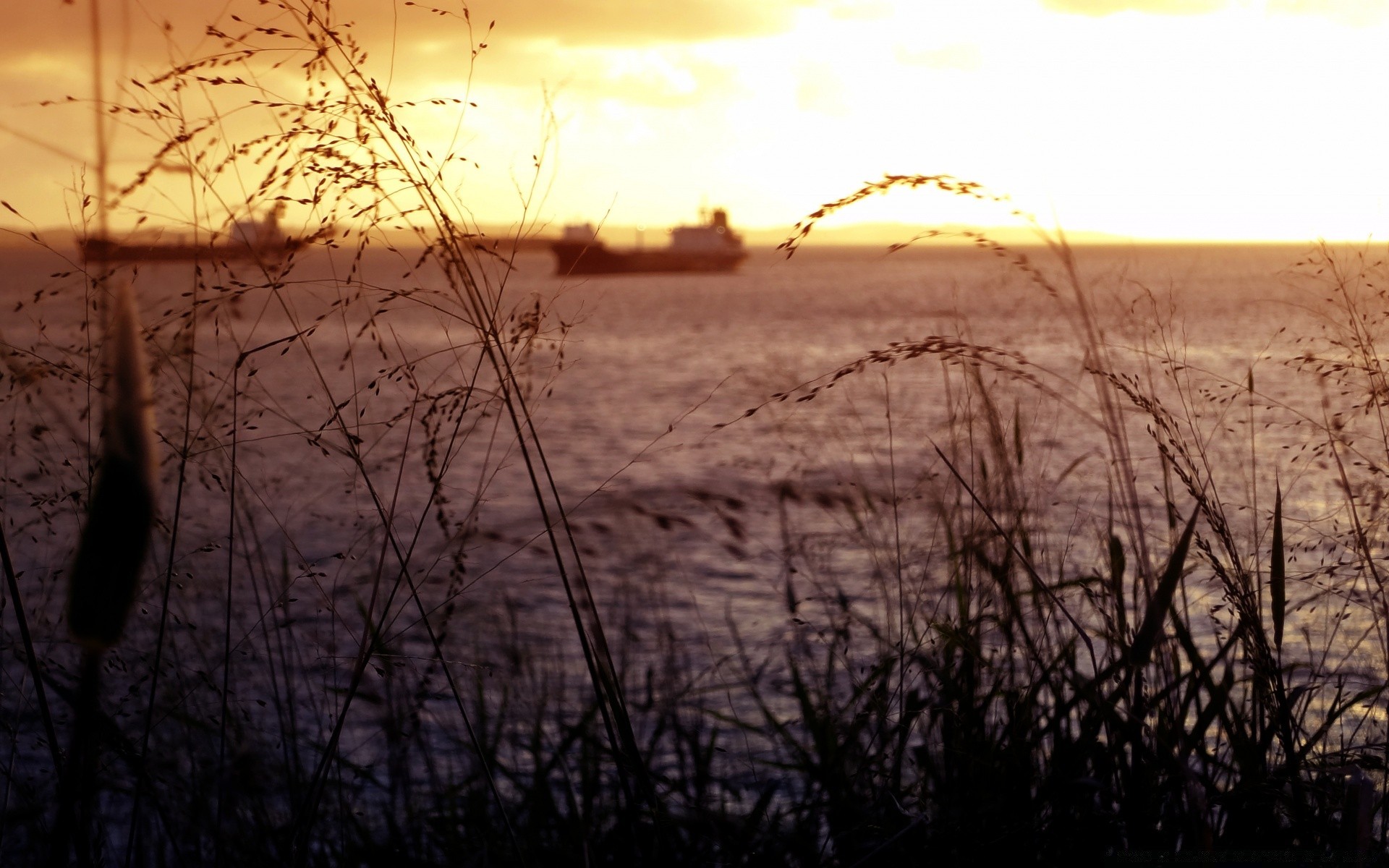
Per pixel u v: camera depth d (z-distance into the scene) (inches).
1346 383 87.8
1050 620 94.9
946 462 86.0
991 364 79.4
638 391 943.7
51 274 60.7
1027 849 71.7
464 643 120.1
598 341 1610.5
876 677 85.0
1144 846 71.2
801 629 108.4
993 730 81.8
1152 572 83.9
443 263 72.4
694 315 2331.4
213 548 83.5
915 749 82.7
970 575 91.2
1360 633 101.8
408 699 99.6
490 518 231.8
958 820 72.8
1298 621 104.9
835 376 78.0
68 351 61.1
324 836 83.9
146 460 25.2
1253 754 72.3
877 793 80.7
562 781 93.8
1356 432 93.3
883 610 109.9
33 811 70.2
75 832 61.7
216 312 70.3
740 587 200.7
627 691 114.1
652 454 483.5
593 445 601.6
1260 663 74.2
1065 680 76.0
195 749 83.8
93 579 24.3
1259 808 73.8
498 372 74.4
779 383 132.3
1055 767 75.3
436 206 71.6
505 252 74.2
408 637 113.0
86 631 24.2
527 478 419.8
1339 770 69.1
